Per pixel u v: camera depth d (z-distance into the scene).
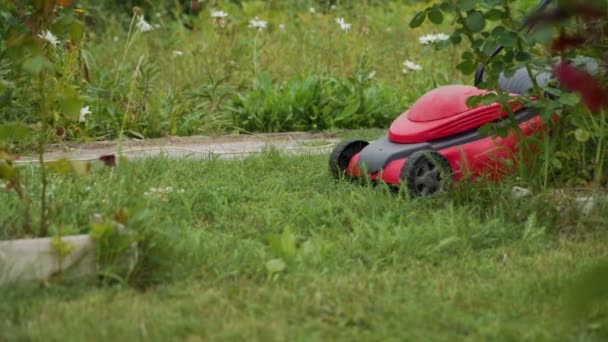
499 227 7.53
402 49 17.03
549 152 8.41
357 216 7.86
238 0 22.03
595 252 7.09
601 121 8.32
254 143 12.45
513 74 8.09
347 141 9.37
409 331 5.48
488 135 8.68
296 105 13.44
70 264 6.35
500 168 8.62
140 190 7.21
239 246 7.00
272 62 15.93
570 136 8.62
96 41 18.48
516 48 8.47
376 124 13.74
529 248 7.20
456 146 8.64
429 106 8.84
